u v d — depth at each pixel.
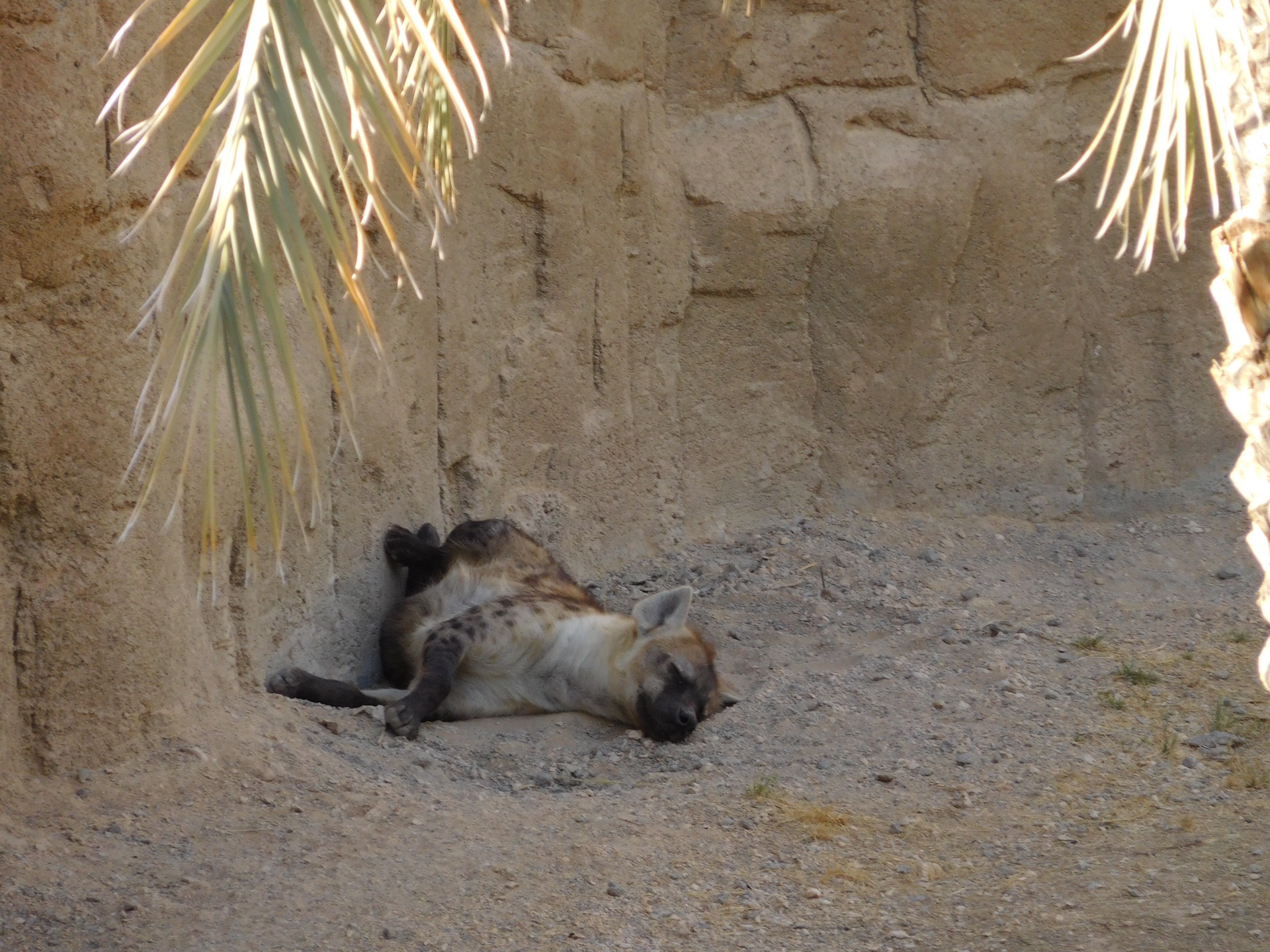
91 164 11.30
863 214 22.44
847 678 17.08
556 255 19.92
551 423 20.28
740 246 22.12
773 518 23.03
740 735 15.52
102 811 11.34
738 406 22.75
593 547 21.05
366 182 7.07
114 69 11.62
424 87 11.80
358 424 16.45
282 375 14.67
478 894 10.55
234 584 14.02
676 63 21.84
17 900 9.80
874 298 22.83
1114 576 21.42
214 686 13.38
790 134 22.42
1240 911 10.28
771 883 11.15
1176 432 24.08
